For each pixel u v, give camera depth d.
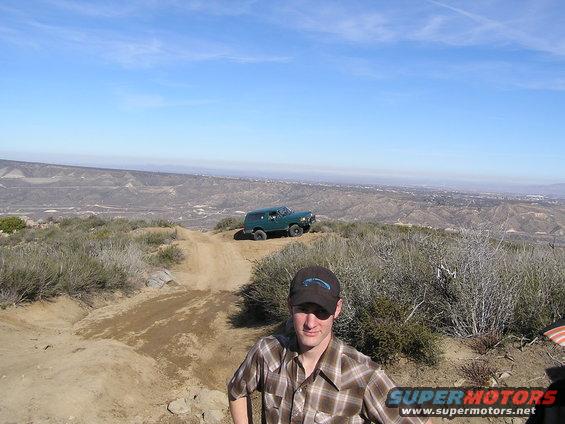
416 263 7.72
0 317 9.05
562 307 5.97
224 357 8.30
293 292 2.24
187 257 19.47
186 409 6.09
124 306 11.73
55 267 11.23
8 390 5.63
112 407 5.79
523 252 7.56
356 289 7.13
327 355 2.21
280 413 2.25
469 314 6.36
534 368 5.14
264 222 24.77
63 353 7.25
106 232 24.30
